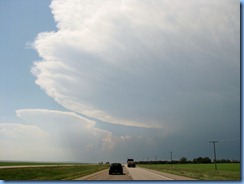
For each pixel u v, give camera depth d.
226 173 54.75
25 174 63.81
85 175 51.00
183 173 55.06
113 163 54.53
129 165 115.25
